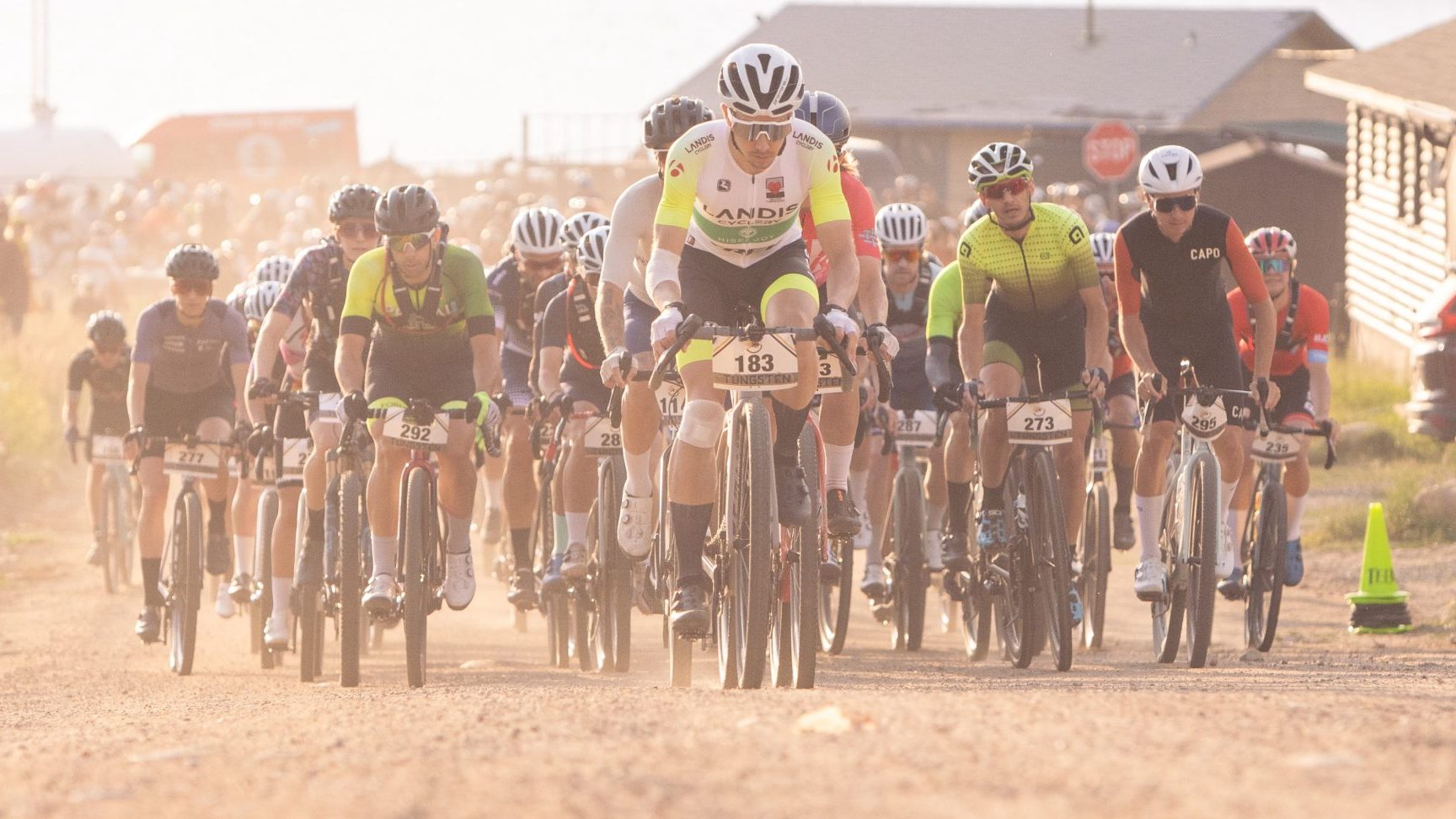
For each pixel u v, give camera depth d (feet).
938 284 84.84
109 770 45.44
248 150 511.81
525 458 90.79
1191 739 41.06
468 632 112.16
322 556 83.61
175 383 94.68
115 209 388.37
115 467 132.05
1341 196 288.71
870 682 68.95
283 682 84.84
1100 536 92.17
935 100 489.67
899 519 94.79
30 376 212.64
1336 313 264.72
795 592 61.52
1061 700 49.37
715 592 63.26
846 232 59.98
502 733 46.32
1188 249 78.79
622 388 68.59
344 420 73.26
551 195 437.17
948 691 57.67
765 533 59.26
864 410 87.97
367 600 74.79
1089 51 506.89
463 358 75.82
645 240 67.72
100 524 131.54
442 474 75.51
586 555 83.82
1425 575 117.50
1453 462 156.25
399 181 495.00
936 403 80.53
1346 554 129.90
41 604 125.08
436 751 43.80
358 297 73.51
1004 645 82.12
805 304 59.00
